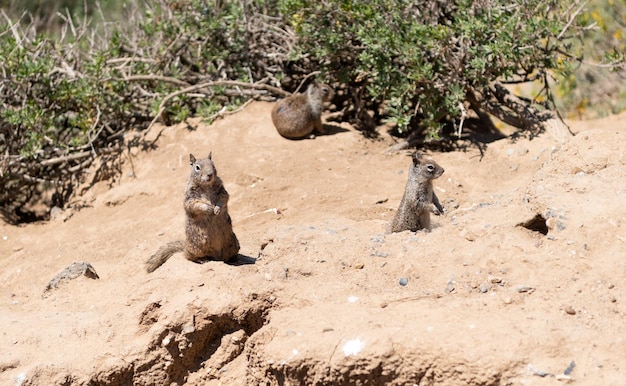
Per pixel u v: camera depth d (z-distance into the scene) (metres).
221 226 11.38
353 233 11.98
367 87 17.17
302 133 17.11
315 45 18.14
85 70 18.20
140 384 10.60
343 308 9.88
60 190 18.00
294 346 9.52
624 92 20.44
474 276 10.09
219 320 10.52
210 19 18.53
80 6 29.45
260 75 19.53
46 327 11.11
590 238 10.10
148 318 10.83
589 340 8.65
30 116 17.27
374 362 9.08
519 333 8.83
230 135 17.45
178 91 17.89
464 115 16.06
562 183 11.27
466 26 15.70
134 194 16.56
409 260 10.59
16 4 28.80
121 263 13.23
